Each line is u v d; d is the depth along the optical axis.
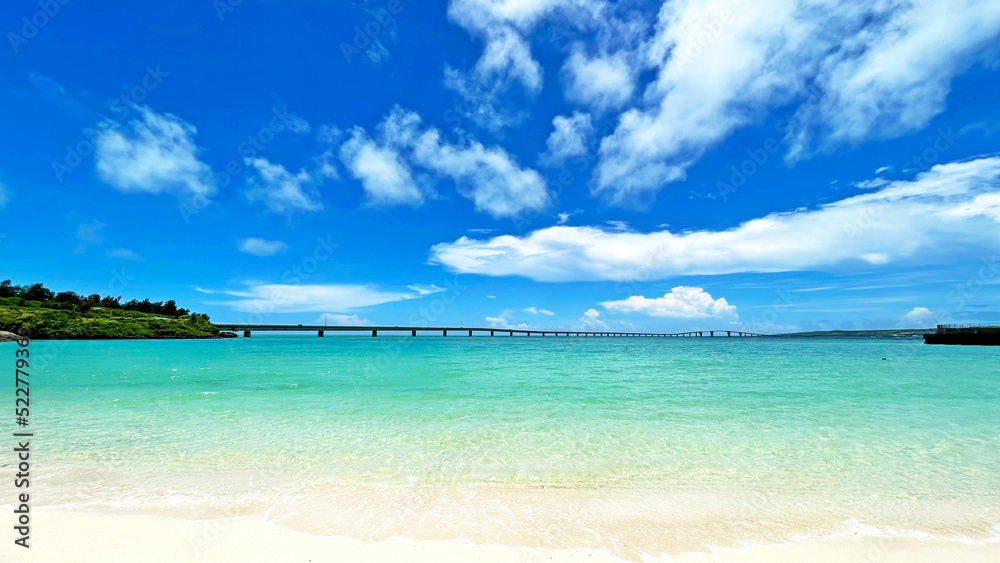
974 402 15.39
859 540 5.57
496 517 6.11
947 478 7.77
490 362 34.75
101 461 8.48
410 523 5.88
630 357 43.34
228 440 10.07
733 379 22.66
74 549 5.06
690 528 5.86
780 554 5.22
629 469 8.19
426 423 11.89
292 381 20.78
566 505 6.54
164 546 5.18
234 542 5.30
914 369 29.03
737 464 8.50
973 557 5.18
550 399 15.86
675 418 12.61
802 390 18.33
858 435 10.71
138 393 16.69
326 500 6.64
